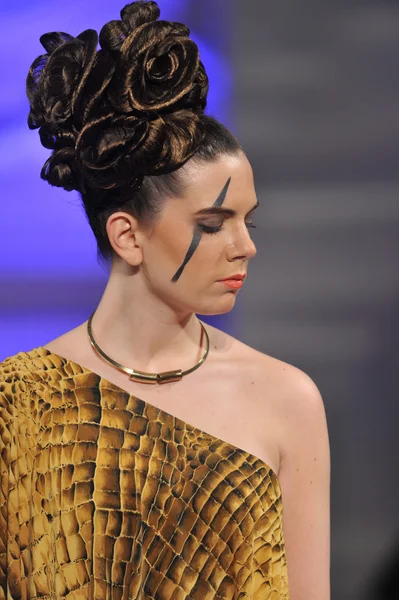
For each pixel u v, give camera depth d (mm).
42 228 11750
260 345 11586
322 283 12414
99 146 3881
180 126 3871
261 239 12961
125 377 4176
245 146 13789
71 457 3990
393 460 10461
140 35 3885
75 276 11578
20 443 4027
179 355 4254
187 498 3959
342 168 13688
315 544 4281
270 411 4242
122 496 3957
